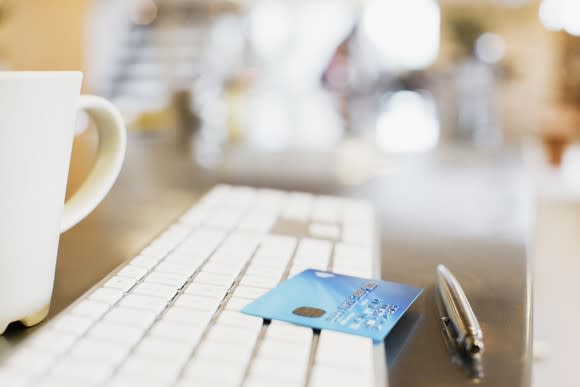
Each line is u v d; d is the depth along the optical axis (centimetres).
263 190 65
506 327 39
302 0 630
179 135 113
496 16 525
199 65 496
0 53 218
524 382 35
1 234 35
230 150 100
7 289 35
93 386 32
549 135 423
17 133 34
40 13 229
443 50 538
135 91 473
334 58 553
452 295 41
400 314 39
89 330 36
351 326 37
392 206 64
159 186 69
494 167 89
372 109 355
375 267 47
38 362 33
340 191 70
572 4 503
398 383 34
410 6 605
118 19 488
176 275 42
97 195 41
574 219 239
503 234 56
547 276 169
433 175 82
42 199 36
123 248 49
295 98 424
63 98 36
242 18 577
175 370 33
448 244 53
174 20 528
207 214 56
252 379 33
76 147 94
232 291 41
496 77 397
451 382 34
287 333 36
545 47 513
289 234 52
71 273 44
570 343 117
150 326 36
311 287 41
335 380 33
